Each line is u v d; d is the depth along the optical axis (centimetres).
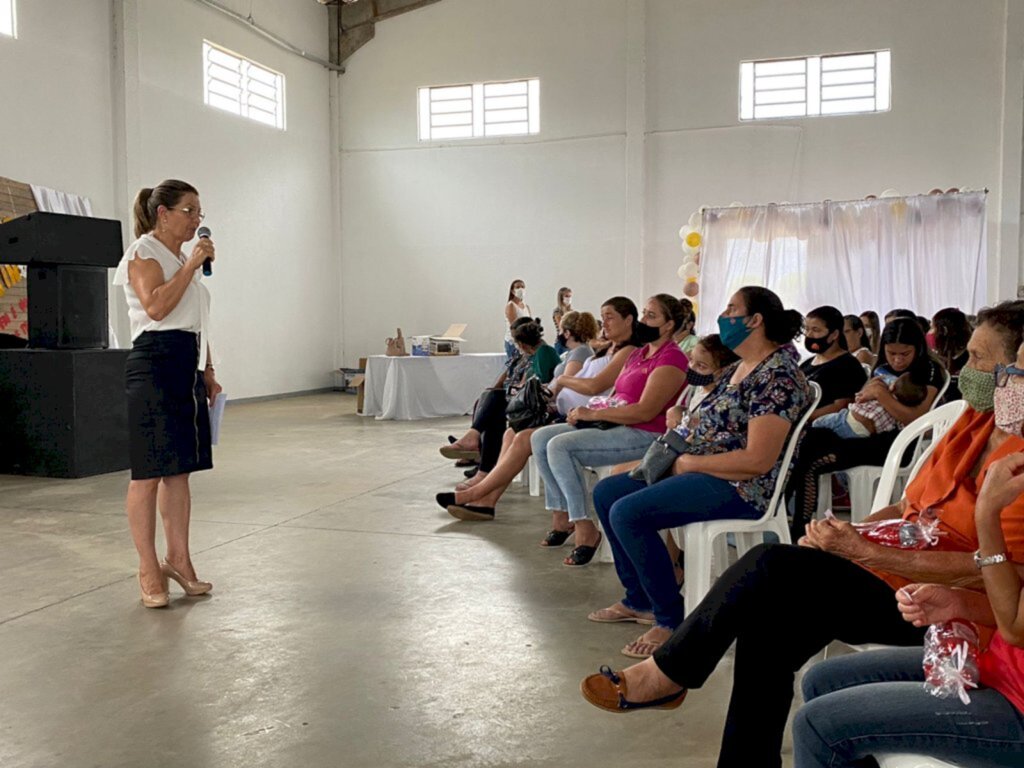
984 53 1028
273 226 1170
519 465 445
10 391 584
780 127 1102
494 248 1234
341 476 590
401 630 292
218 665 262
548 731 219
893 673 150
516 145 1213
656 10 1141
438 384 971
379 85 1270
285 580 350
